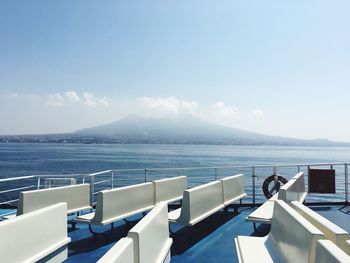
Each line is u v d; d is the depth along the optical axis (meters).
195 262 4.80
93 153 127.06
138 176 49.47
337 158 114.62
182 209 5.63
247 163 80.62
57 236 4.45
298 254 3.13
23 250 3.70
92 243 5.71
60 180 7.93
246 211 8.24
